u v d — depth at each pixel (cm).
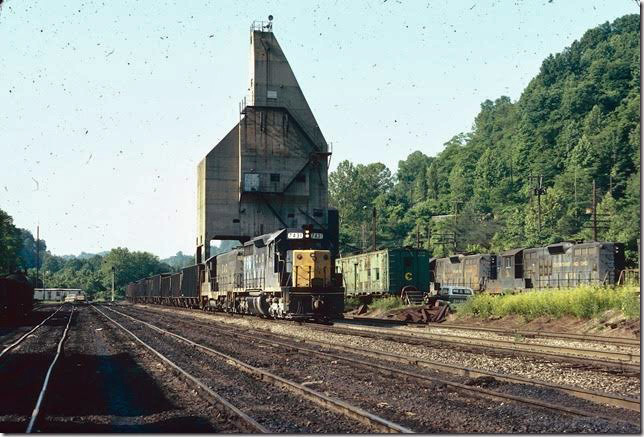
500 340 2414
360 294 5519
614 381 1517
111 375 1892
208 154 6297
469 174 18425
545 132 16288
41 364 2188
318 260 3438
